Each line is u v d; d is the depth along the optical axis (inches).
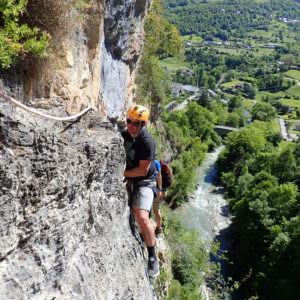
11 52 132.2
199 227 1304.1
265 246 1103.0
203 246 889.5
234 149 2140.7
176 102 4323.3
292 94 6668.3
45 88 171.3
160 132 1218.0
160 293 515.5
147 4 414.3
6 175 97.2
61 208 125.1
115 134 165.3
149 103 834.2
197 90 5876.0
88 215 145.2
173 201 1430.9
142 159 155.7
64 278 121.6
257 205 1215.6
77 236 135.5
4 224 98.2
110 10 281.1
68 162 127.2
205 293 881.5
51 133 121.3
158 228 216.7
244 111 4958.2
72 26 189.3
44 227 115.2
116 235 167.5
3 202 97.1
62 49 181.9
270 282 938.1
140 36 422.0
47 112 163.6
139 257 184.7
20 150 105.4
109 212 162.1
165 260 639.8
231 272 1059.9
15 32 136.3
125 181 176.9
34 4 152.3
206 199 1577.3
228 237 1264.8
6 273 99.0
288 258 983.0
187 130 2501.2
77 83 213.8
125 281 160.9
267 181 1391.5
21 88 147.0
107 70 317.1
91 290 132.1
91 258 140.2
